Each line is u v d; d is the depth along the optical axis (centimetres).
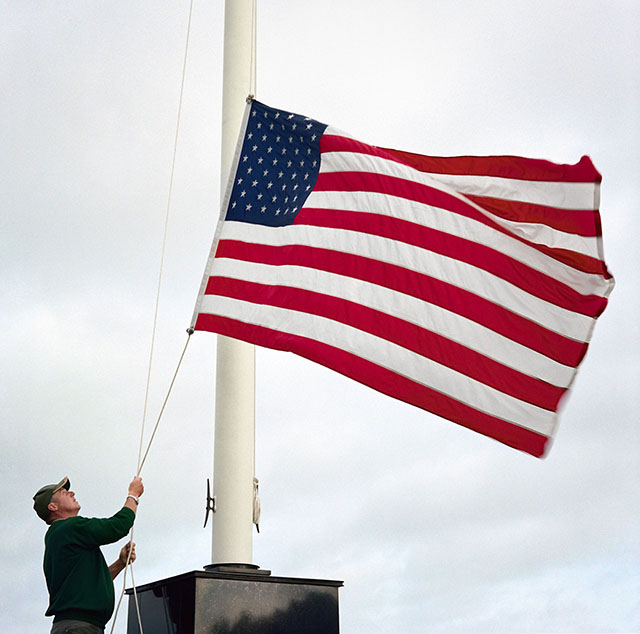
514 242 1017
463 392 969
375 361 951
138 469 868
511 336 992
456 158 1046
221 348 1051
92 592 771
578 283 1011
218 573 895
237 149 1010
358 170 1020
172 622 902
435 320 978
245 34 1170
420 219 1011
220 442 1015
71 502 838
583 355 1001
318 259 980
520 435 977
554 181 1023
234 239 976
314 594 931
